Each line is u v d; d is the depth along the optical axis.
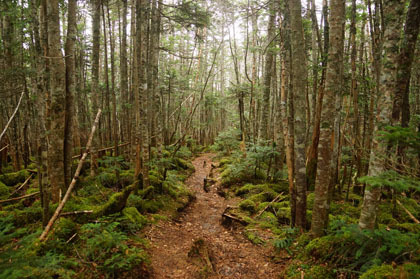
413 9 3.73
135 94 7.05
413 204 6.57
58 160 5.48
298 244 4.71
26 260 2.70
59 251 3.79
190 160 17.23
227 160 14.48
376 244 3.43
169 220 6.64
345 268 3.58
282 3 7.09
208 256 4.83
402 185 2.42
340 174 9.14
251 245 5.40
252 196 8.17
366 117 8.11
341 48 4.17
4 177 8.09
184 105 21.84
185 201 8.39
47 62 5.60
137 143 7.27
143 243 4.99
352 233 3.50
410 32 3.78
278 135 9.78
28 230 4.29
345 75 7.00
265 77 11.59
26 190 7.42
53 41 5.32
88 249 3.91
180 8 9.12
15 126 8.88
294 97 4.98
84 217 4.89
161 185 8.04
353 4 6.14
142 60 7.15
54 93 5.41
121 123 13.76
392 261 3.18
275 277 4.19
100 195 6.91
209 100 22.41
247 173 10.23
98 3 8.41
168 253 4.92
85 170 9.13
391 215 5.97
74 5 5.98
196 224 6.91
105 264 3.62
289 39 6.64
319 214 4.57
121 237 4.06
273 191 8.37
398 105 3.90
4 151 9.84
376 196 3.53
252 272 4.44
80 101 12.17
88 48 11.85
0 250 2.75
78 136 10.94
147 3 7.22
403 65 3.85
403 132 2.23
